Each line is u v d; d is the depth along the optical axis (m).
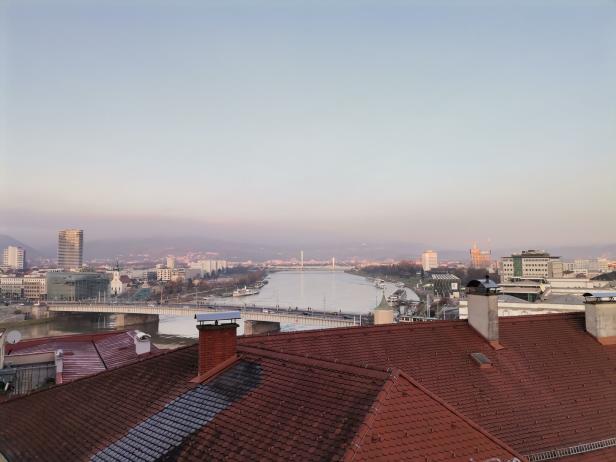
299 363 21.77
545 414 25.03
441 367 27.00
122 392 26.02
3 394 46.47
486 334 30.05
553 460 22.28
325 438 16.16
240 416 19.41
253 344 26.02
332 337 27.67
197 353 26.91
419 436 16.33
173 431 20.27
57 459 22.14
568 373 28.83
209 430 19.28
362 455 14.82
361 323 167.50
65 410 26.50
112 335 68.56
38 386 48.69
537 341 31.23
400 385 17.95
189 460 17.91
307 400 18.73
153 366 27.58
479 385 26.14
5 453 24.50
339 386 18.86
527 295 152.75
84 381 28.97
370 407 16.67
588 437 24.09
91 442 22.28
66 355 56.97
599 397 27.33
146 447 19.88
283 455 16.14
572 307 109.56
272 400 19.73
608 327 32.91
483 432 17.70
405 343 28.44
